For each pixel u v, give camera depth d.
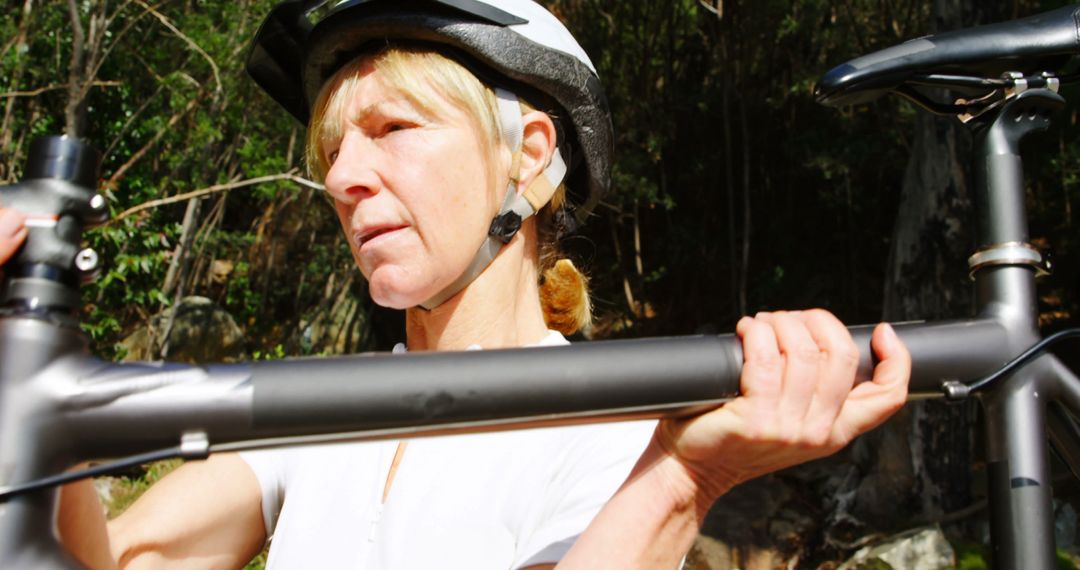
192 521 1.17
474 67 1.15
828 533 8.34
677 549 0.73
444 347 1.21
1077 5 0.89
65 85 9.36
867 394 0.72
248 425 0.62
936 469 8.40
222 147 12.76
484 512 1.04
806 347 0.69
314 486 1.19
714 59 14.73
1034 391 0.81
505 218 1.18
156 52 10.74
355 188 1.12
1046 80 0.87
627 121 14.34
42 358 0.61
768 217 15.21
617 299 15.80
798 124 14.07
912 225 8.79
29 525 0.60
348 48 1.18
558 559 0.91
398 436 0.65
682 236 14.95
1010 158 0.86
